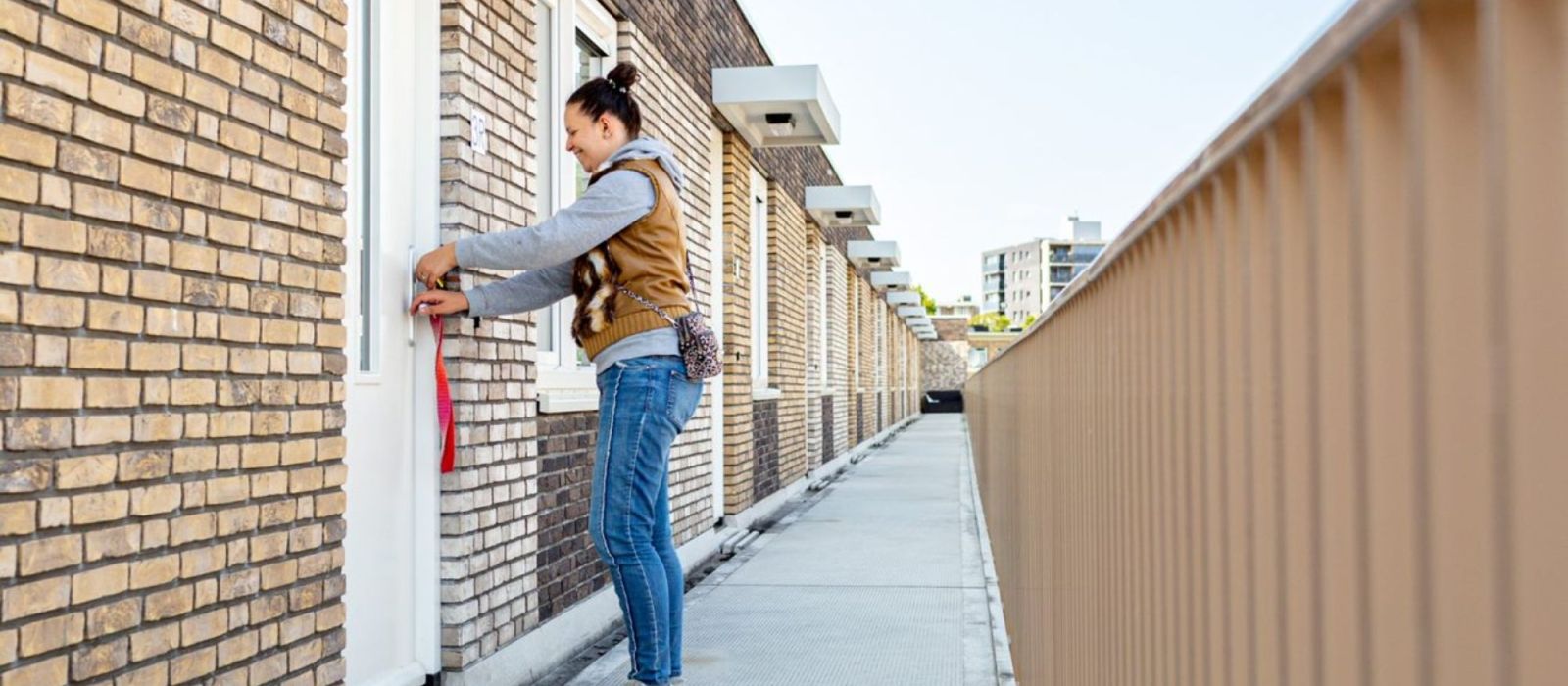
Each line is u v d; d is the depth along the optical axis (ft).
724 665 15.24
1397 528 2.90
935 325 149.79
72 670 7.01
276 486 9.12
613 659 15.79
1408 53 2.61
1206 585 4.75
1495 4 2.30
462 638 12.64
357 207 11.39
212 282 8.29
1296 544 3.60
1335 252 3.26
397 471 12.17
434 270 11.41
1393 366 2.94
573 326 11.43
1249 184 3.99
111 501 7.32
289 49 9.27
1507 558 2.28
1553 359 2.25
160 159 7.72
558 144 17.69
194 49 8.07
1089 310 8.70
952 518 32.32
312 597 9.62
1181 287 5.20
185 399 8.01
